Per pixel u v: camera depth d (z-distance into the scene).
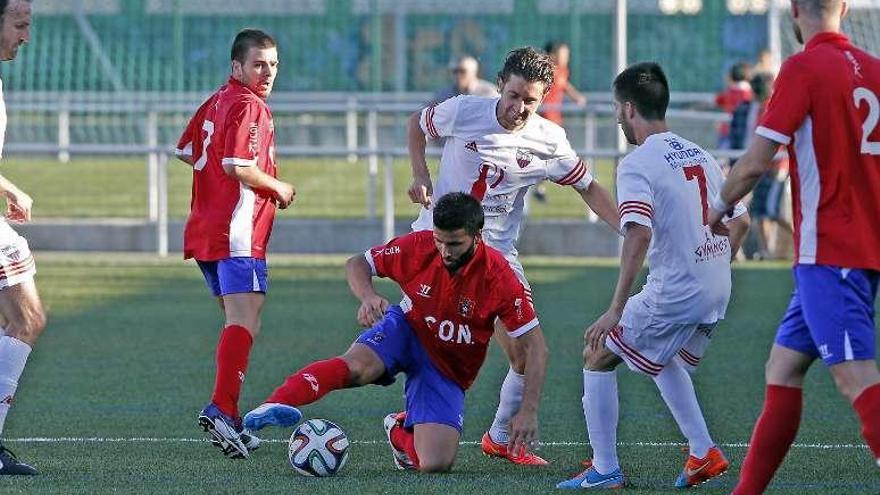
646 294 16.02
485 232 18.83
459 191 18.28
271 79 18.92
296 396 16.44
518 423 16.30
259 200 18.70
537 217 47.88
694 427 16.19
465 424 20.84
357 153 41.22
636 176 15.67
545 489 15.69
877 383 13.09
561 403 22.41
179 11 61.78
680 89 59.81
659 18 60.03
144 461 17.53
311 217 47.44
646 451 18.64
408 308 17.20
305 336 29.33
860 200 13.26
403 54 62.38
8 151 41.06
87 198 53.78
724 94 48.81
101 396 22.88
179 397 22.80
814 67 13.32
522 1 61.12
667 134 16.17
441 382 17.17
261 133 18.48
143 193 55.44
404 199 53.22
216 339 28.95
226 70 61.94
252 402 22.66
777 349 14.05
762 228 42.69
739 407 22.17
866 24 51.47
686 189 15.80
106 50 62.03
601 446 16.00
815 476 16.59
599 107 45.81
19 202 16.69
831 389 23.59
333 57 62.84
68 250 45.34
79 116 61.47
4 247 16.39
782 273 39.50
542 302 33.84
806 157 13.37
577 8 60.41
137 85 62.03
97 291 36.06
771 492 15.48
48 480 15.83
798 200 13.54
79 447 18.67
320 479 16.06
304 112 62.09
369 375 17.06
